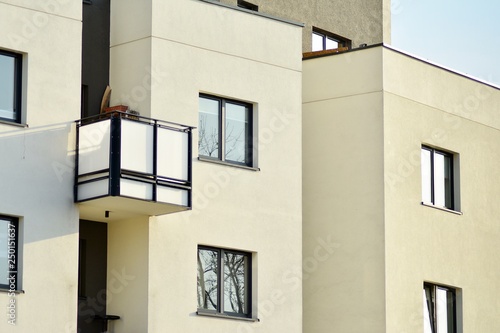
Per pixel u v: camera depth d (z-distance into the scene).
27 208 28.14
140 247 30.16
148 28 30.69
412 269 34.28
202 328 30.58
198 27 31.47
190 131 29.95
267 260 31.95
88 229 30.66
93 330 30.36
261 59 32.59
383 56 34.28
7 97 28.47
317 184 34.69
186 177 29.75
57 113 28.86
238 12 32.28
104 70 31.70
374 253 33.62
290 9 39.16
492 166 37.56
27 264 27.97
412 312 34.09
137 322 29.91
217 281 31.20
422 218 34.84
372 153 34.03
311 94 35.16
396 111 34.47
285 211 32.44
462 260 36.00
